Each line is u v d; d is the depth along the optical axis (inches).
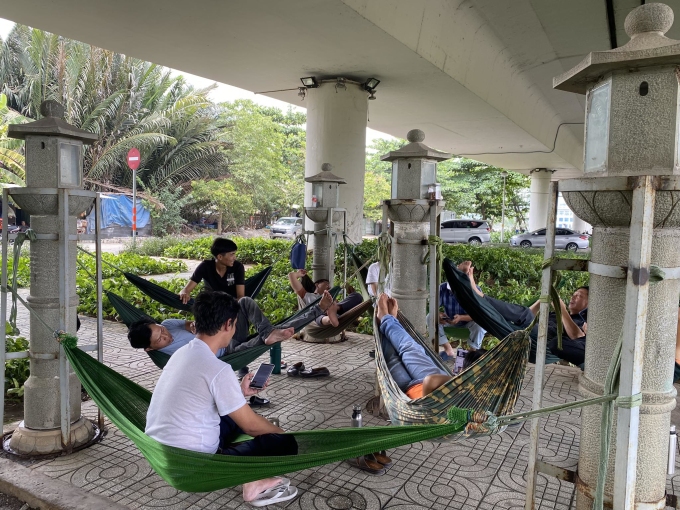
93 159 855.7
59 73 818.8
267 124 975.6
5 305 132.3
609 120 77.9
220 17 248.4
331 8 230.8
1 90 881.5
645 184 70.4
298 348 237.3
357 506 113.1
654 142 74.6
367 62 311.3
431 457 136.2
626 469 73.0
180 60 325.7
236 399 96.3
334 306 186.4
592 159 83.3
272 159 997.2
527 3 307.4
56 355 132.3
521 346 102.3
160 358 147.5
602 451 76.0
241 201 949.2
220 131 1018.7
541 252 527.2
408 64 310.0
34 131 123.9
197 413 94.9
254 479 90.1
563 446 143.3
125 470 125.6
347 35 264.8
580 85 86.8
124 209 855.1
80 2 236.2
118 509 109.2
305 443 99.2
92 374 120.0
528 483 92.0
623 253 77.8
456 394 103.3
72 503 110.8
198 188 928.3
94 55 834.2
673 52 69.4
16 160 653.3
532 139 595.2
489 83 397.4
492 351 101.4
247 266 521.7
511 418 81.5
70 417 133.5
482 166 1153.4
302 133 1176.8
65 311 127.5
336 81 344.2
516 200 1370.6
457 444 144.2
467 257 398.3
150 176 943.7
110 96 836.6
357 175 360.2
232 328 102.8
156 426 95.7
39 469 125.0
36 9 245.8
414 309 164.9
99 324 140.1
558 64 422.0
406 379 129.3
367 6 238.7
